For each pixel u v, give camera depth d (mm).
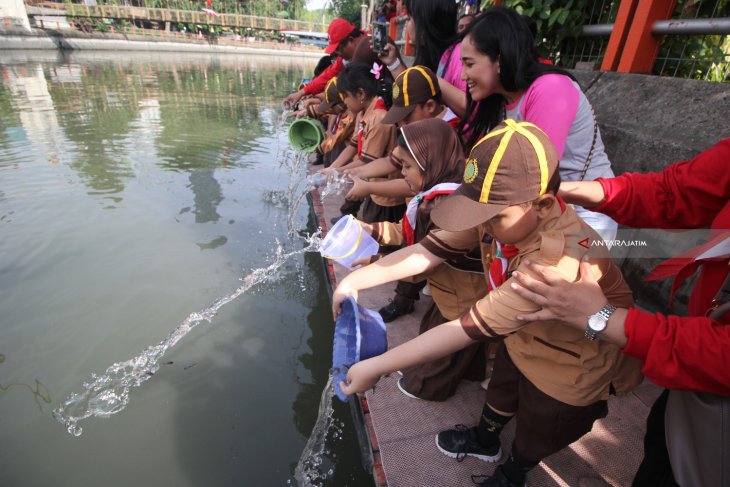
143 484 2084
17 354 2820
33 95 10711
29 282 3523
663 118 2674
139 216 4738
